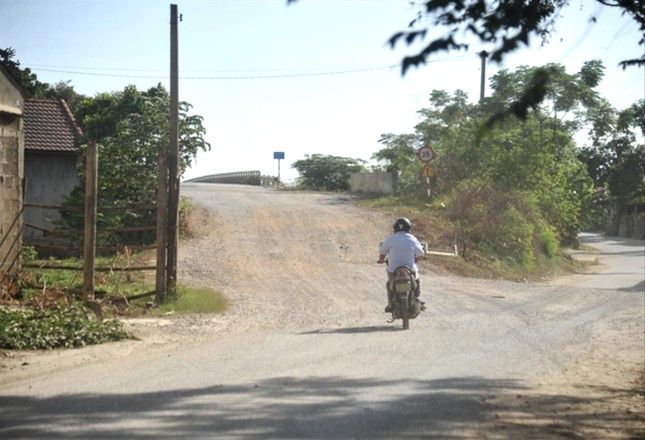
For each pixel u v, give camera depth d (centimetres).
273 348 1159
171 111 1941
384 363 1034
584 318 1689
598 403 853
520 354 1166
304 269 2522
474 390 877
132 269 1683
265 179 6206
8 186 1700
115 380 890
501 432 698
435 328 1441
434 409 772
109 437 634
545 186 4059
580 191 5644
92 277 1599
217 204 3900
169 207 1738
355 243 3022
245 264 2550
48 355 1087
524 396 863
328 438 646
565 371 1048
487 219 3384
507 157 3931
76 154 3016
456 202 3578
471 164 4094
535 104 537
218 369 969
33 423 679
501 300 2016
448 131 4759
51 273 1922
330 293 2047
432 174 3856
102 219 2570
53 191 2994
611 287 2659
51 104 3225
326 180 6612
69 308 1362
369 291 2097
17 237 1727
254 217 3497
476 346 1223
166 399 784
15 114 1733
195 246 2812
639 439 701
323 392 832
